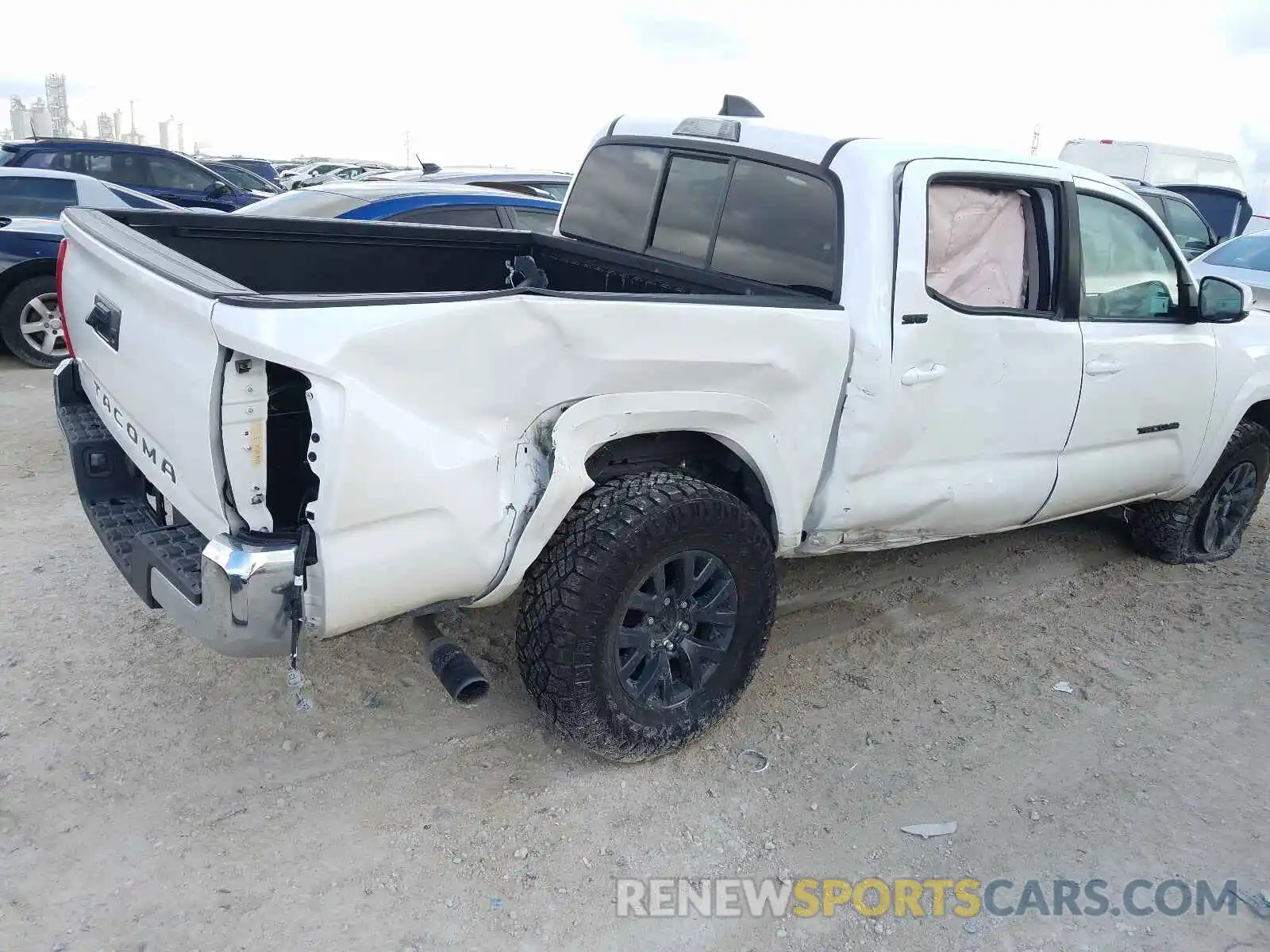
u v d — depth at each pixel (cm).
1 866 265
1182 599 488
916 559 511
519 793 309
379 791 306
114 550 301
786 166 362
